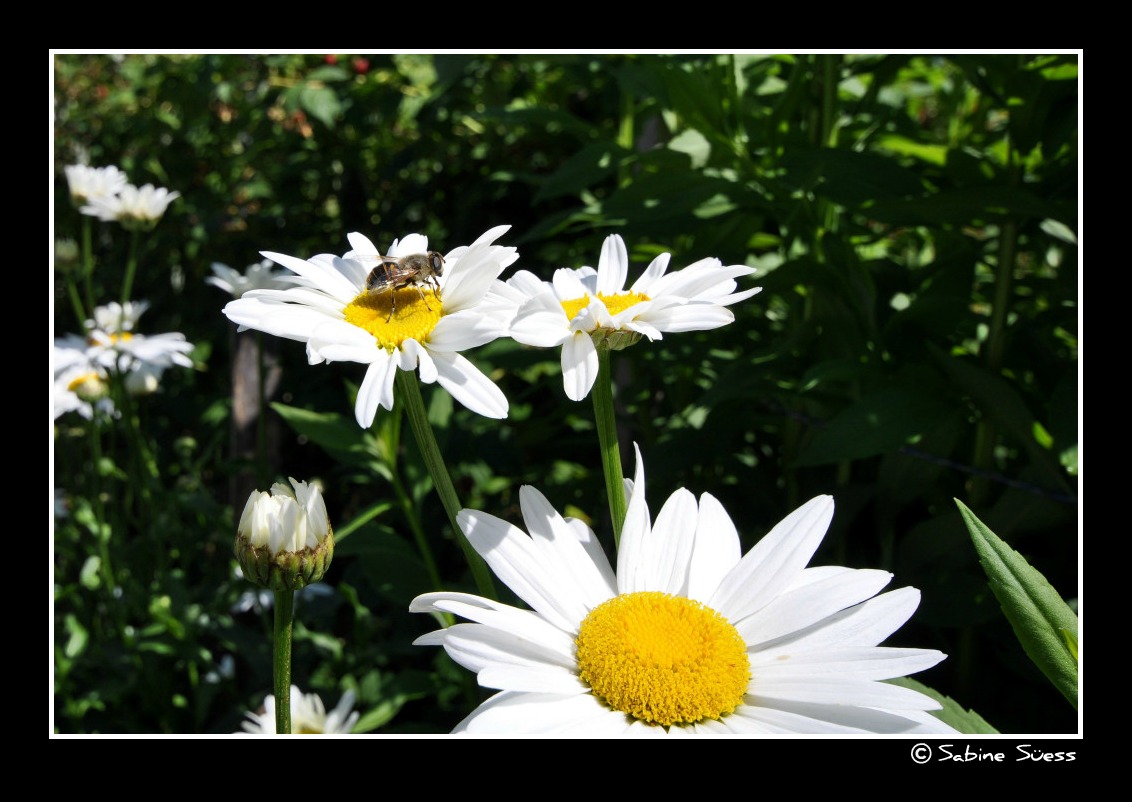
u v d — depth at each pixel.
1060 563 0.40
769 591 0.29
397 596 0.44
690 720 0.27
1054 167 0.43
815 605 0.28
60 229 0.84
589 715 0.27
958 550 0.40
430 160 0.77
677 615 0.28
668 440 0.46
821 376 0.41
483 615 0.28
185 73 0.83
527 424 0.58
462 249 0.32
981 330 0.50
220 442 0.70
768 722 0.27
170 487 0.72
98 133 0.93
